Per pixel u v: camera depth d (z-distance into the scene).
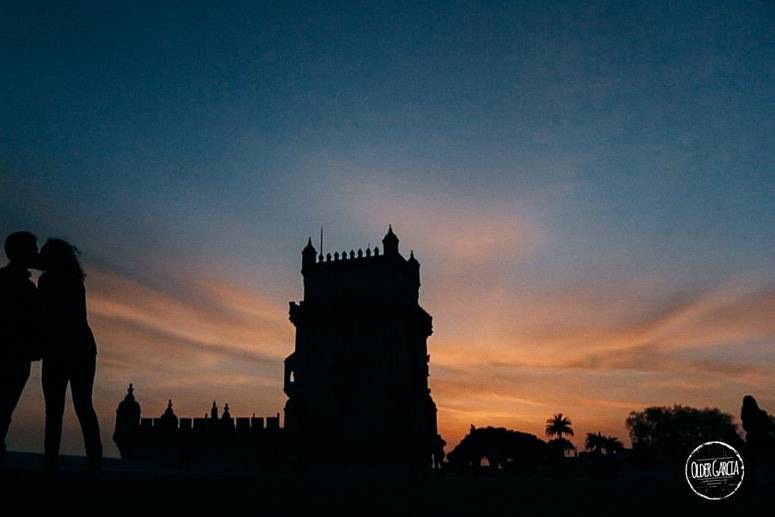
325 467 71.00
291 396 79.00
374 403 76.00
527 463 97.94
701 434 128.25
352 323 80.00
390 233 84.50
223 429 80.19
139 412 85.94
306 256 86.50
